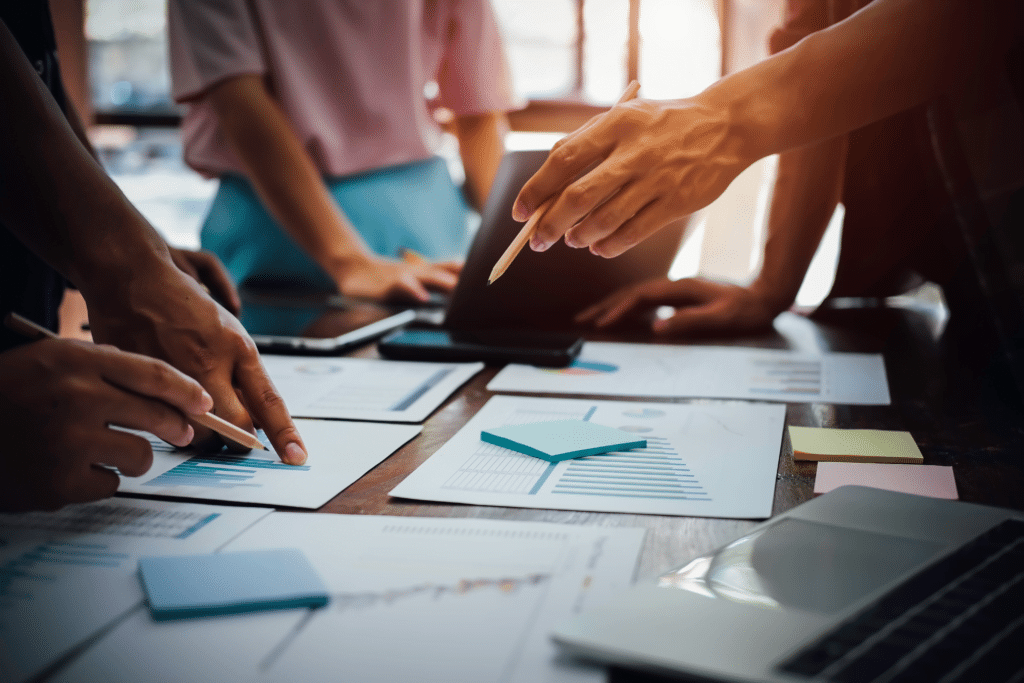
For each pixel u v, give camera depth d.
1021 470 0.53
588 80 1.97
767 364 0.83
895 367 0.82
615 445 0.56
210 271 0.90
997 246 0.77
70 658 0.31
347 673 0.30
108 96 2.27
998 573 0.35
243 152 1.42
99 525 0.44
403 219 1.58
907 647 0.29
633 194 0.58
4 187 0.54
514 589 0.36
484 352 0.84
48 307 0.87
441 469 0.53
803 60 0.63
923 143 0.98
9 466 0.43
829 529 0.40
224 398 0.55
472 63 1.62
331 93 1.52
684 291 1.03
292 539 0.42
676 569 0.35
